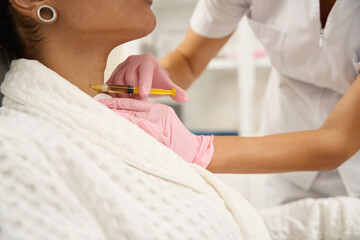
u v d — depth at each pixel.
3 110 0.51
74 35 0.58
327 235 0.80
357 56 0.84
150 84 0.62
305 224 0.82
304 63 0.91
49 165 0.44
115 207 0.43
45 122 0.49
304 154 0.66
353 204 0.82
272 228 0.83
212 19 1.01
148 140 0.53
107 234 0.43
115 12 0.56
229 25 1.04
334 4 0.76
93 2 0.55
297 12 0.85
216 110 2.62
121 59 0.93
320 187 1.10
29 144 0.43
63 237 0.38
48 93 0.52
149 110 0.60
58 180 0.43
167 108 0.61
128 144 0.52
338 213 0.81
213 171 0.64
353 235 0.78
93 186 0.44
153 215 0.47
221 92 2.60
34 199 0.39
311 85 1.00
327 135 0.68
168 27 2.45
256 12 0.93
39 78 0.52
